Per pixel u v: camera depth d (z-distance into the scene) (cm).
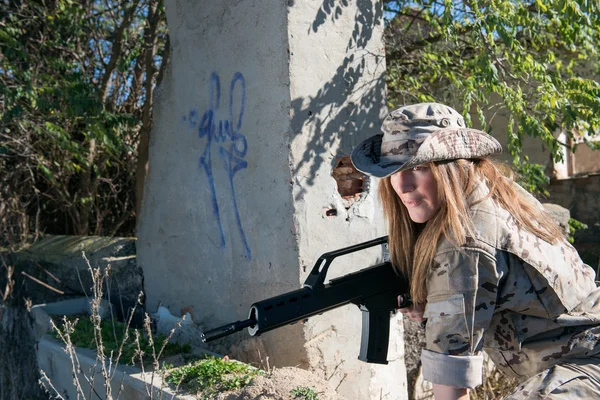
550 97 369
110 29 616
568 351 156
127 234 677
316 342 287
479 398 340
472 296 144
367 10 312
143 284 412
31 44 565
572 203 779
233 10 315
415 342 352
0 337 524
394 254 185
